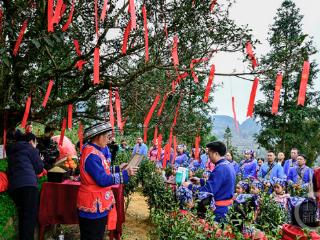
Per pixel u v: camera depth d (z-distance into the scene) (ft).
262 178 25.93
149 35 11.42
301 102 5.95
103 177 10.82
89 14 11.94
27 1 10.46
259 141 64.44
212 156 12.39
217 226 9.29
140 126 13.56
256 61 8.38
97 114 14.05
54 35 9.52
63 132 12.36
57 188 14.56
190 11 10.85
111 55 12.17
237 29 10.36
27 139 13.51
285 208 17.67
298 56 8.24
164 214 11.17
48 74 11.70
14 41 10.36
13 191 12.34
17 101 12.35
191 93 11.87
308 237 9.60
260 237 10.30
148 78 12.07
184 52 11.01
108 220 12.17
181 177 15.62
